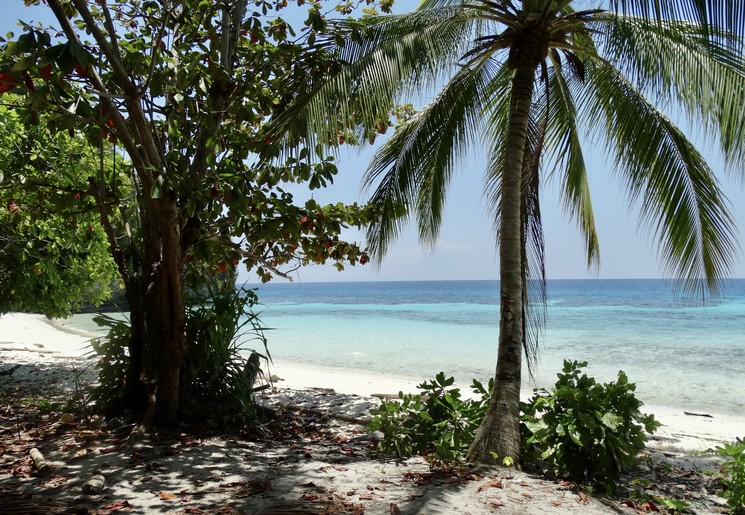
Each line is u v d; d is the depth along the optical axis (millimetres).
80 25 6082
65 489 3676
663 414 8906
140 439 4871
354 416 7098
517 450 4547
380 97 5664
